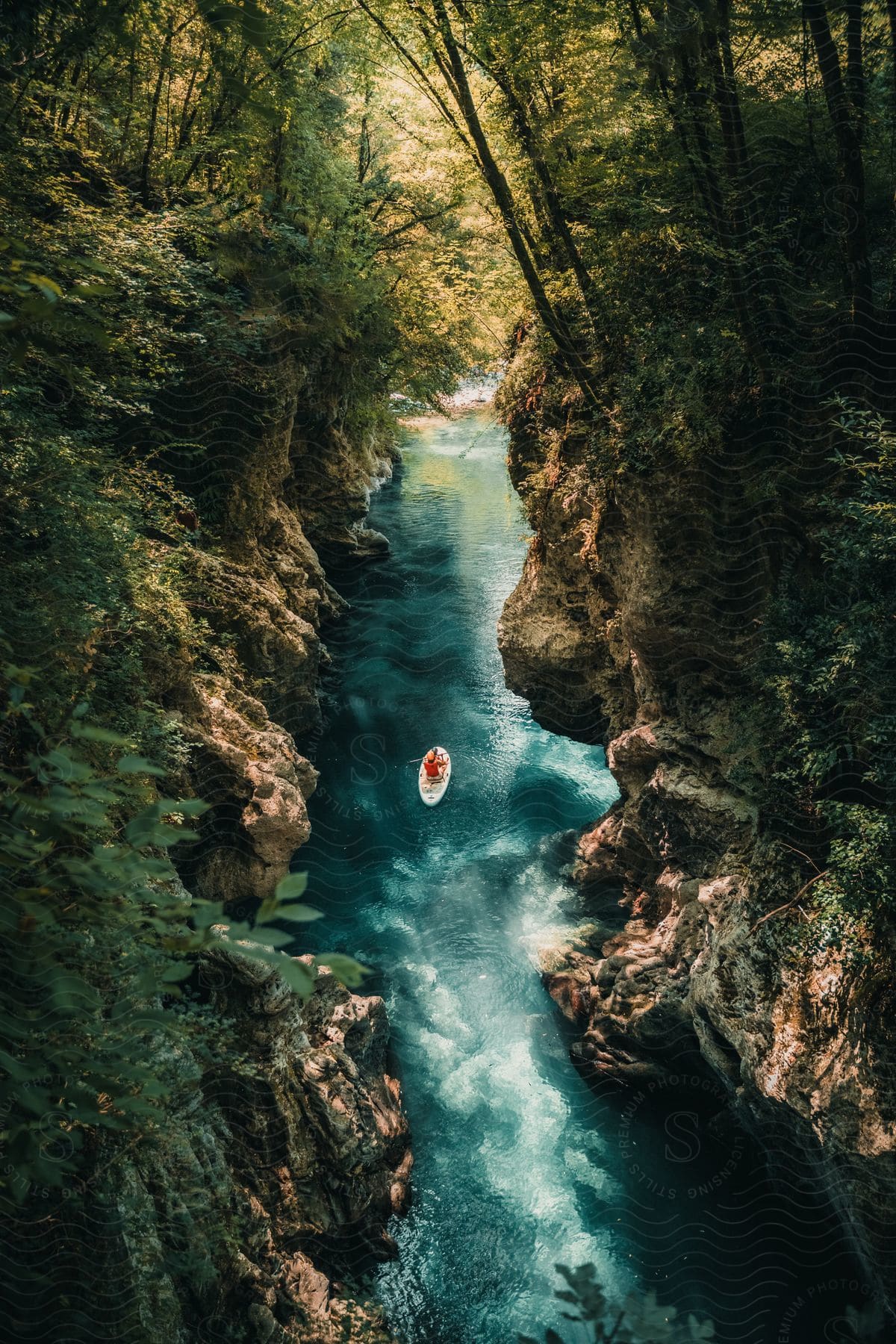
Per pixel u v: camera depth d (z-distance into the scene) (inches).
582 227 507.5
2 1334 223.8
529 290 587.2
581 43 438.9
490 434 1450.5
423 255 860.6
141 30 356.2
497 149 542.6
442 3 442.3
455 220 851.4
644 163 437.1
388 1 481.1
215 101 570.3
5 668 83.4
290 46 592.7
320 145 712.4
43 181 396.8
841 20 359.9
